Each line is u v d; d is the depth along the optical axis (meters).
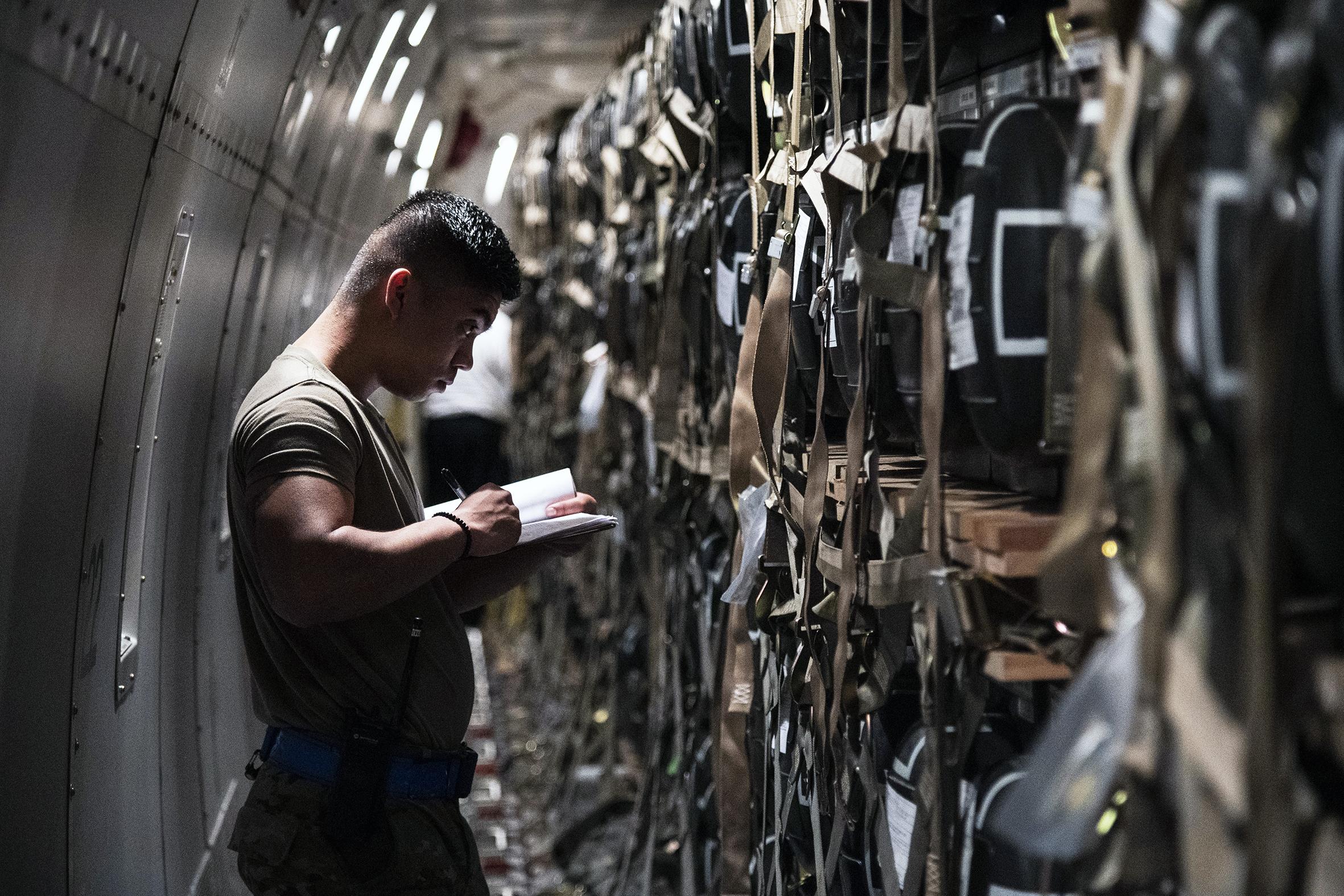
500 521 2.45
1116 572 1.22
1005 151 1.52
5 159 1.82
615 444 5.24
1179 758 1.08
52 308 2.16
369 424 2.46
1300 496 0.98
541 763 6.15
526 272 8.52
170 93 2.65
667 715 3.88
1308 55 0.93
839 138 2.07
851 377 2.02
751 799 2.77
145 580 3.19
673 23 3.32
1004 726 1.76
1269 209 0.96
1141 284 1.10
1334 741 1.00
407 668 2.39
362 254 2.52
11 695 2.13
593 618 5.46
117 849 2.92
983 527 1.55
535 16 9.21
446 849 2.46
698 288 3.28
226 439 4.27
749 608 2.65
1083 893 1.32
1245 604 1.01
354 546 2.23
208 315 3.61
